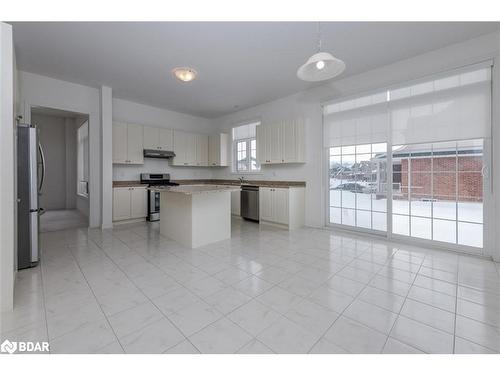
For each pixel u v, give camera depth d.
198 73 3.92
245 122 6.07
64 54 3.29
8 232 1.85
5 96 1.86
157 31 2.77
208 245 3.58
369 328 1.66
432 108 3.29
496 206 2.87
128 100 5.36
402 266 2.74
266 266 2.76
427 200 3.46
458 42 3.02
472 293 2.12
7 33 1.87
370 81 3.83
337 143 4.32
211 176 7.16
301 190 4.77
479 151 3.04
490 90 2.88
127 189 4.99
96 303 1.97
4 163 1.84
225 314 1.82
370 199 4.08
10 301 1.85
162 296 2.09
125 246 3.51
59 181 6.93
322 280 2.40
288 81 4.28
